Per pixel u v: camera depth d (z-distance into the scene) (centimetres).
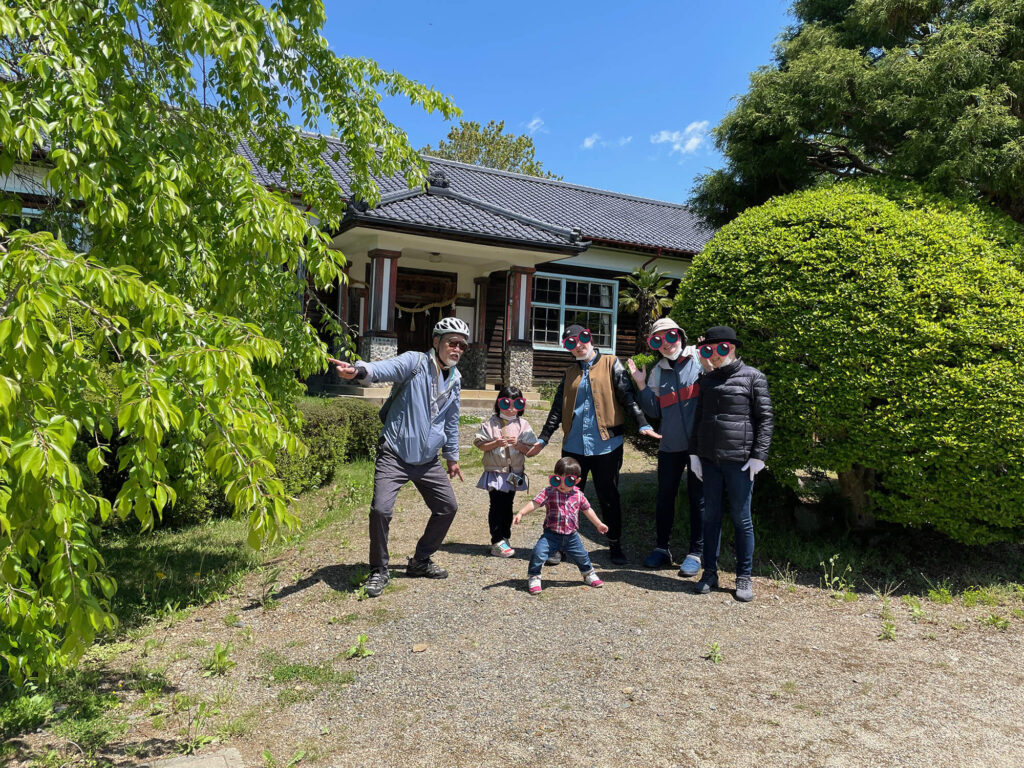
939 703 319
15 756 279
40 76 279
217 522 681
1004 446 455
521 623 401
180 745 286
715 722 299
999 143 564
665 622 404
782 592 467
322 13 435
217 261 359
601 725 296
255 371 432
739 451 442
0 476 183
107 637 407
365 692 328
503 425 534
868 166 709
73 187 284
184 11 289
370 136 475
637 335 1719
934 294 474
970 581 497
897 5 615
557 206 1870
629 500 684
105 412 236
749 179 745
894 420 470
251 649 385
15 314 178
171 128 340
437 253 1384
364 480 823
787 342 505
